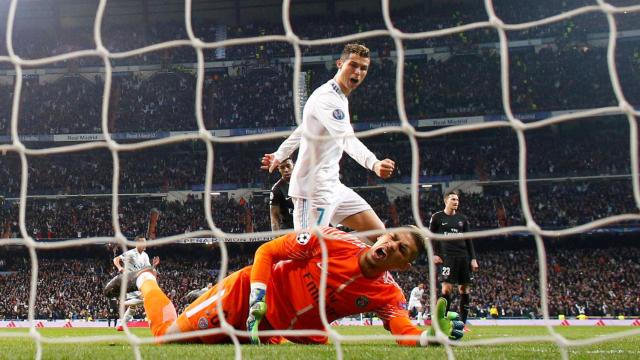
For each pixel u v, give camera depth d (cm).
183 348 384
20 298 3023
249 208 3538
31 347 424
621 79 3588
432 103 3738
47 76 4138
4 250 3403
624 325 2198
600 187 3406
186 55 4119
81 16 4394
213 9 4331
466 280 911
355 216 544
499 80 3766
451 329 394
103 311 2877
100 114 3844
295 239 387
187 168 3725
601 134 3616
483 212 3359
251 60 4053
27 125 3784
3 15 4294
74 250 3434
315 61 4072
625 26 3728
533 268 3069
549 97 3603
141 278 447
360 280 386
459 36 3947
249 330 397
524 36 3866
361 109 3756
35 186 3594
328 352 362
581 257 3144
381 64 4025
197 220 3453
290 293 401
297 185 518
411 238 366
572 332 1463
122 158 3809
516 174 3438
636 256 3114
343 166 3653
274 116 3784
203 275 3259
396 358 337
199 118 376
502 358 356
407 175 3575
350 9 4400
